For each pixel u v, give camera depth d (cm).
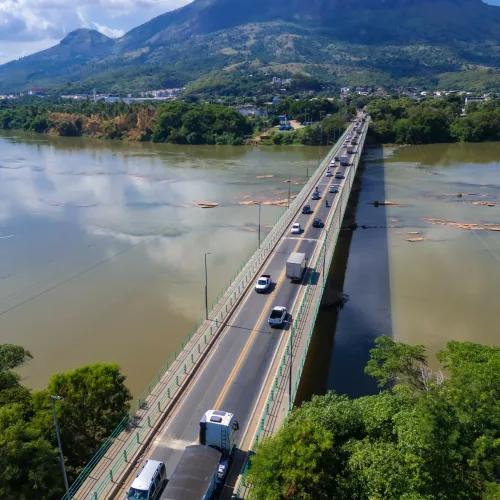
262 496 3023
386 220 12188
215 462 3397
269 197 14262
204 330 5869
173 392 4722
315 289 6912
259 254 8231
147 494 3306
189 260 9519
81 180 16962
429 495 2878
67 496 3462
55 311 7531
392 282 8631
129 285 8412
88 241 10706
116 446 4034
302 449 3089
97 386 4409
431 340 6800
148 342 6644
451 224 11788
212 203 13662
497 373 3625
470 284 8525
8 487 3412
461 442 3086
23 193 15012
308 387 5844
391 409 3541
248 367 5122
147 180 16875
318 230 9444
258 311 6309
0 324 7138
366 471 3045
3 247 10319
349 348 6700
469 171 18200
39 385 5788
